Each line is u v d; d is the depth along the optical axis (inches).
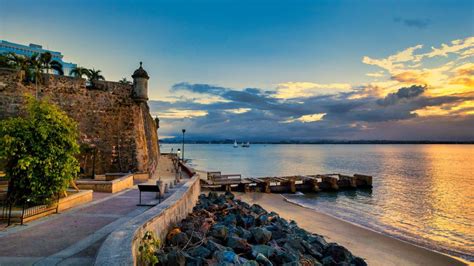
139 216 335.0
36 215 409.4
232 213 664.4
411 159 4259.4
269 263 363.6
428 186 1728.6
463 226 884.0
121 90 1098.1
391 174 2322.8
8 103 893.8
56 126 475.5
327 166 3120.1
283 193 1507.1
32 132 452.4
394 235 764.6
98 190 670.5
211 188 1385.3
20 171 439.2
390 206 1190.9
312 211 1005.2
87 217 422.6
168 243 372.2
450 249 662.5
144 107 1535.4
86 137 1001.5
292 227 656.4
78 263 250.1
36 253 273.4
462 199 1339.8
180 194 538.9
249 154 6190.9
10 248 286.7
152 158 1520.7
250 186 1487.5
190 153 6820.9
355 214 1034.1
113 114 1067.3
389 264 549.0
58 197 465.4
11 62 1005.2
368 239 693.9
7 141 425.7
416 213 1061.8
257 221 604.4
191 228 426.3
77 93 1012.5
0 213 392.5
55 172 452.8
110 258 195.9
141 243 274.5
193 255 346.6
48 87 967.0
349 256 475.8
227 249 378.3
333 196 1441.9
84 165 971.3
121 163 1048.2
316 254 474.9
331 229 772.0
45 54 1117.1
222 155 5821.9
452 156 5147.6
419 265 549.3
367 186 1668.3
